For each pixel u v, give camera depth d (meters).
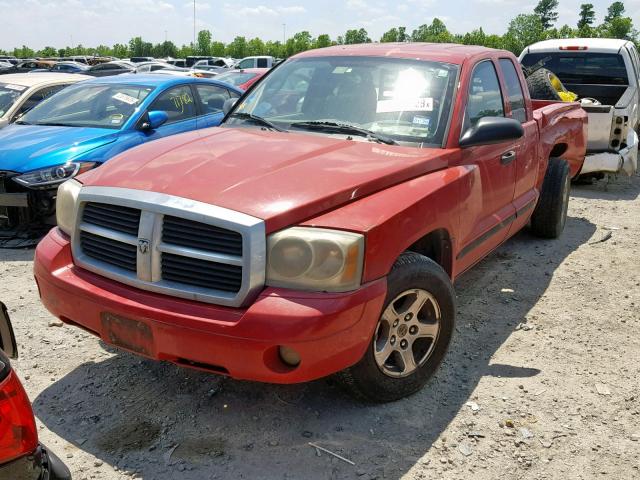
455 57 4.41
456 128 4.01
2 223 6.37
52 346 4.14
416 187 3.47
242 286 2.89
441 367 3.94
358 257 2.96
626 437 3.28
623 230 6.96
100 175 3.52
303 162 3.47
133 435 3.23
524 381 3.79
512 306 4.90
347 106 4.25
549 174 6.28
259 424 3.33
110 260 3.30
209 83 8.50
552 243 6.48
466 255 4.18
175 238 3.05
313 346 2.86
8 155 6.28
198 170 3.34
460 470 3.01
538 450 3.16
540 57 10.31
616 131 8.30
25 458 1.85
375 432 3.28
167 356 3.06
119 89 7.66
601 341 4.32
